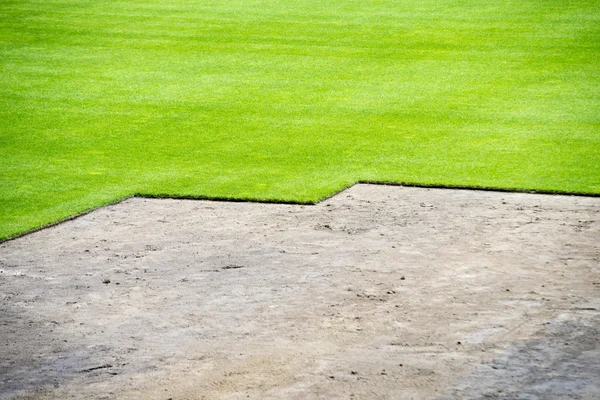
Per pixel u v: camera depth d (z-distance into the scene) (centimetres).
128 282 1073
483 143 1717
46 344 902
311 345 872
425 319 926
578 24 2730
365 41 2627
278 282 1052
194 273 1095
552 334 877
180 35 2723
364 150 1695
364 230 1242
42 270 1126
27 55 2522
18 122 1936
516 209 1322
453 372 800
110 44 2634
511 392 759
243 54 2516
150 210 1376
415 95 2098
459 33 2683
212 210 1366
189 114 1986
